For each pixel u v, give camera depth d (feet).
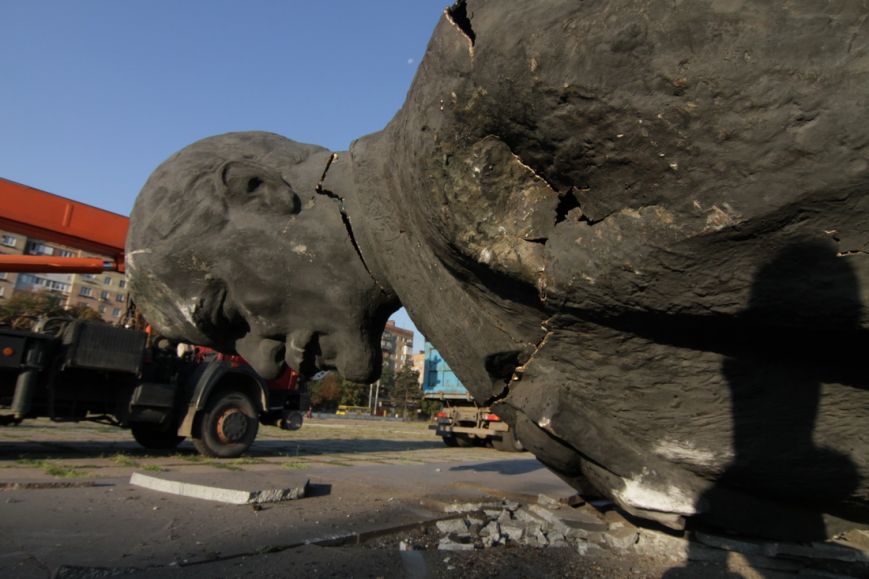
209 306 9.95
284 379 32.68
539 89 5.90
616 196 6.11
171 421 24.97
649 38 5.31
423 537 11.36
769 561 9.53
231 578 8.05
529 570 9.21
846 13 4.78
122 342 23.47
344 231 9.63
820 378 7.00
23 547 9.07
